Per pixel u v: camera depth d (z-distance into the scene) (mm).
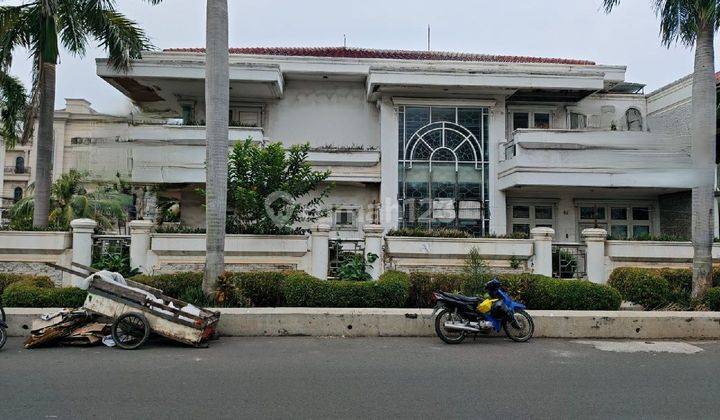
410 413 5004
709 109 10883
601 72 18438
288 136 19844
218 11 10078
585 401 5449
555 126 20031
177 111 20250
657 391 5848
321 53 21047
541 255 12555
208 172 10000
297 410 5035
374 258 12000
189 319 7680
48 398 5309
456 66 19312
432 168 18828
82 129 33594
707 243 10617
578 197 19812
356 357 7309
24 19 13609
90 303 7680
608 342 8594
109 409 4996
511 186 17812
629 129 20109
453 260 12609
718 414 5102
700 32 10945
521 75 18109
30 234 11922
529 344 8367
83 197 23938
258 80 17766
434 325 8891
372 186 19234
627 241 13000
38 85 13094
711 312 9344
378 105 19547
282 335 8758
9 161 46188
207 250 9883
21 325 8469
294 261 12227
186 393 5523
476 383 6070
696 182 10859
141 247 12039
